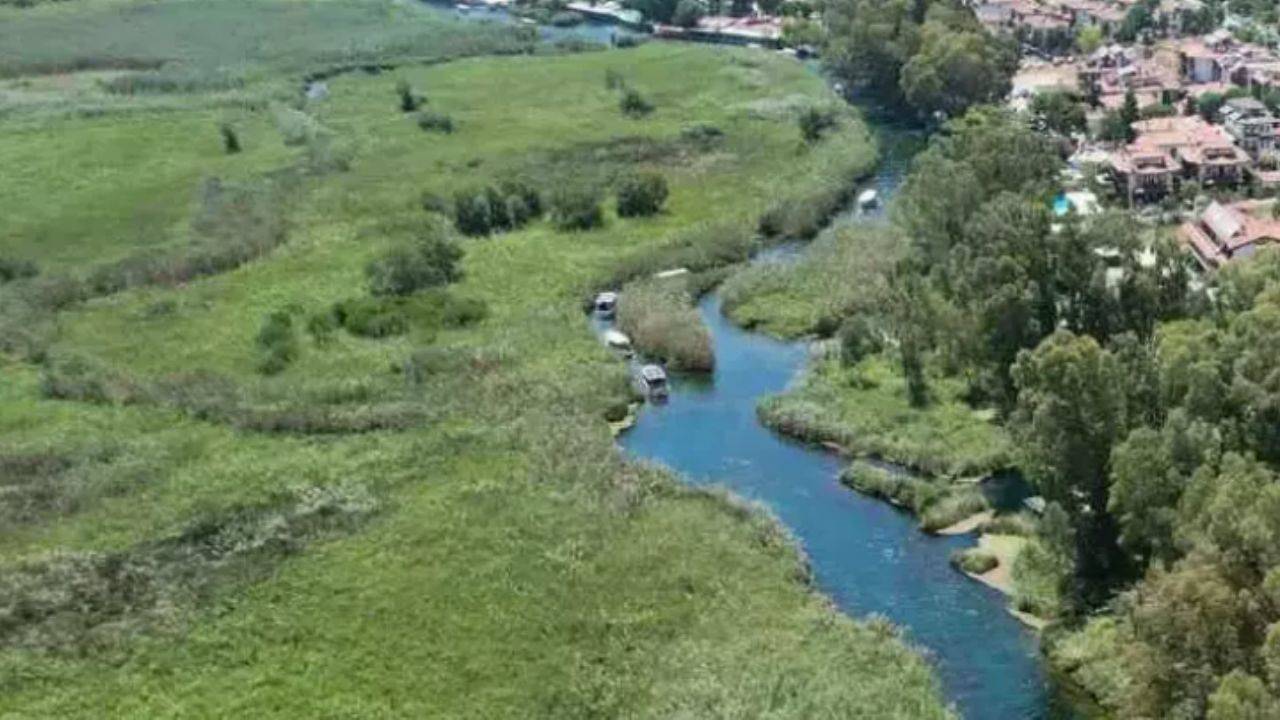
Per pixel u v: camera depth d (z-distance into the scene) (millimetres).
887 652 90250
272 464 114562
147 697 86625
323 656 90312
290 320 141875
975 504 109438
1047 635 92750
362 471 113375
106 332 141750
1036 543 101438
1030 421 101938
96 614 94812
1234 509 79938
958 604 98375
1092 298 119625
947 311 124688
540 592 96688
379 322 141250
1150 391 101375
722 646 90875
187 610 95188
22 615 94312
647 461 117000
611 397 128500
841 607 98438
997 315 118688
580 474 112562
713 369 137000
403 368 132250
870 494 113312
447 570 99375
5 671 88750
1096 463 97250
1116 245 124375
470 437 119062
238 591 97312
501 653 90375
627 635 92188
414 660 89812
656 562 100625
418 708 85188
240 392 126938
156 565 100312
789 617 94250
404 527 105000
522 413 123750
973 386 125500
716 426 126062
